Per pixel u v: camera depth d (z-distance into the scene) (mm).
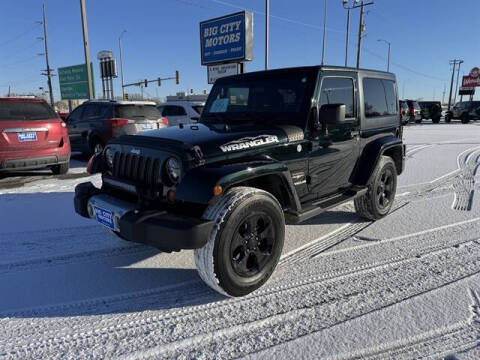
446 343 2359
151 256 3742
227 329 2551
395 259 3617
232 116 4090
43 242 4102
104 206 3055
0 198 5910
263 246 3059
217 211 2684
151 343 2412
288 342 2396
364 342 2381
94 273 3393
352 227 4535
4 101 6805
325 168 3879
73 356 2287
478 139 15453
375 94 4660
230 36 15836
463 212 5117
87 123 9422
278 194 3340
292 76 3770
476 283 3111
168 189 2855
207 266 2701
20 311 2783
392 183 4844
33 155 6988
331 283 3164
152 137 3100
